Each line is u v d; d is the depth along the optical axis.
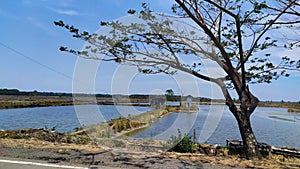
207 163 6.14
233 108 9.10
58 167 5.39
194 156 6.95
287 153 8.98
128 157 6.45
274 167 6.10
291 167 6.25
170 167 5.63
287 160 8.20
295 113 52.66
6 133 10.14
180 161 6.21
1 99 60.16
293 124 28.88
